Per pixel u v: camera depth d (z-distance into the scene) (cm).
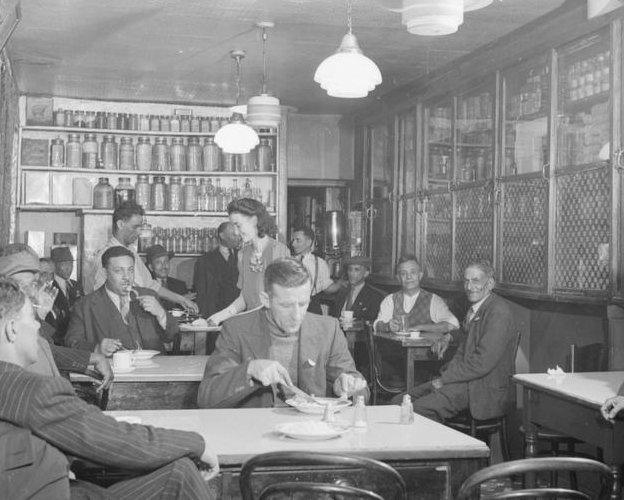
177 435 266
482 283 580
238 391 354
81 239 903
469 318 589
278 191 933
